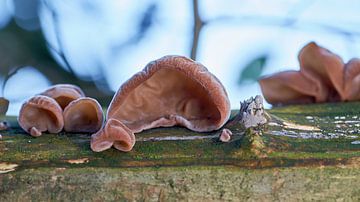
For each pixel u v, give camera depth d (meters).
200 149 0.36
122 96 0.38
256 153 0.36
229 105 0.38
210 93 0.38
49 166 0.36
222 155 0.36
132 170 0.36
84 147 0.37
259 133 0.37
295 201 0.36
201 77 0.37
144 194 0.36
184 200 0.36
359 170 0.36
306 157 0.36
